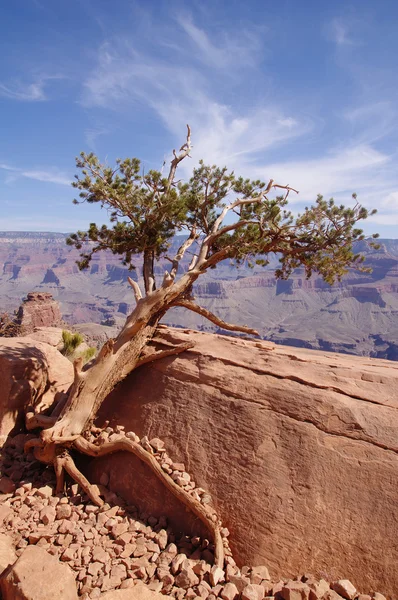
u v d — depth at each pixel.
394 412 7.01
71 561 6.16
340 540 6.14
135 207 11.19
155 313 10.32
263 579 6.02
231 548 6.71
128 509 7.65
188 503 7.10
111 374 9.45
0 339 12.69
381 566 5.80
